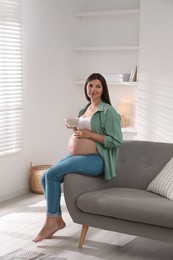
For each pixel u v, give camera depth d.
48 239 3.86
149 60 5.41
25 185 5.34
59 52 5.73
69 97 5.98
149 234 3.32
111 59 5.95
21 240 3.84
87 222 3.60
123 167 3.99
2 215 4.48
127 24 5.80
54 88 5.69
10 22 4.88
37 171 5.23
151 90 5.43
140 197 3.51
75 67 6.05
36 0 5.28
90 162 3.78
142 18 5.41
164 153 3.89
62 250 3.63
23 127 5.24
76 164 3.73
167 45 5.29
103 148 3.86
